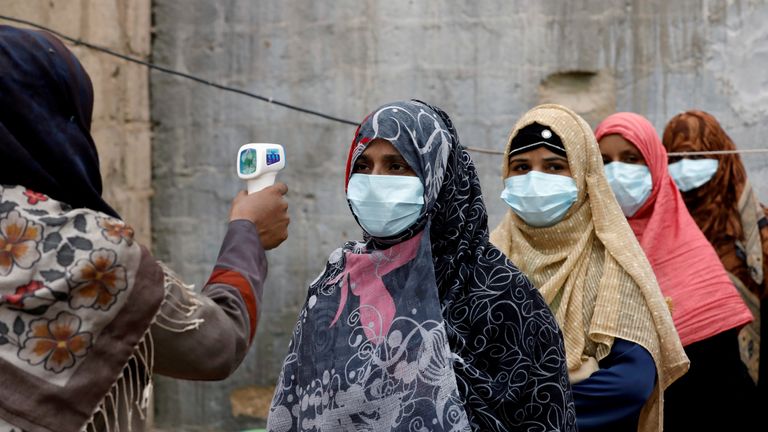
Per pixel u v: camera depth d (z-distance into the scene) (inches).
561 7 184.5
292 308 195.8
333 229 193.3
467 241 82.8
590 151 108.0
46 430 58.9
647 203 129.2
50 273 59.9
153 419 199.3
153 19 197.3
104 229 62.0
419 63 189.2
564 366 81.6
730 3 179.0
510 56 186.5
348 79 191.3
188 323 64.2
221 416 197.8
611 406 97.3
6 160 61.2
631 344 100.0
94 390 60.6
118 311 61.4
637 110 183.3
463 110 188.7
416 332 78.2
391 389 78.0
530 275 108.8
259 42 193.9
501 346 79.0
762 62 178.7
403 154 80.8
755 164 180.5
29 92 62.7
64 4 164.4
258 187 77.3
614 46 183.3
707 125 153.5
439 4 188.1
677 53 181.2
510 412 78.7
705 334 121.3
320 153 193.2
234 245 72.2
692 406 122.6
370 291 82.0
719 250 152.6
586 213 107.6
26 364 58.9
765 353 153.3
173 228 199.2
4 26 64.4
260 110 194.7
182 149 197.9
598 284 104.7
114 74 182.5
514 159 109.6
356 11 190.2
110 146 181.3
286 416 85.3
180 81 197.0
